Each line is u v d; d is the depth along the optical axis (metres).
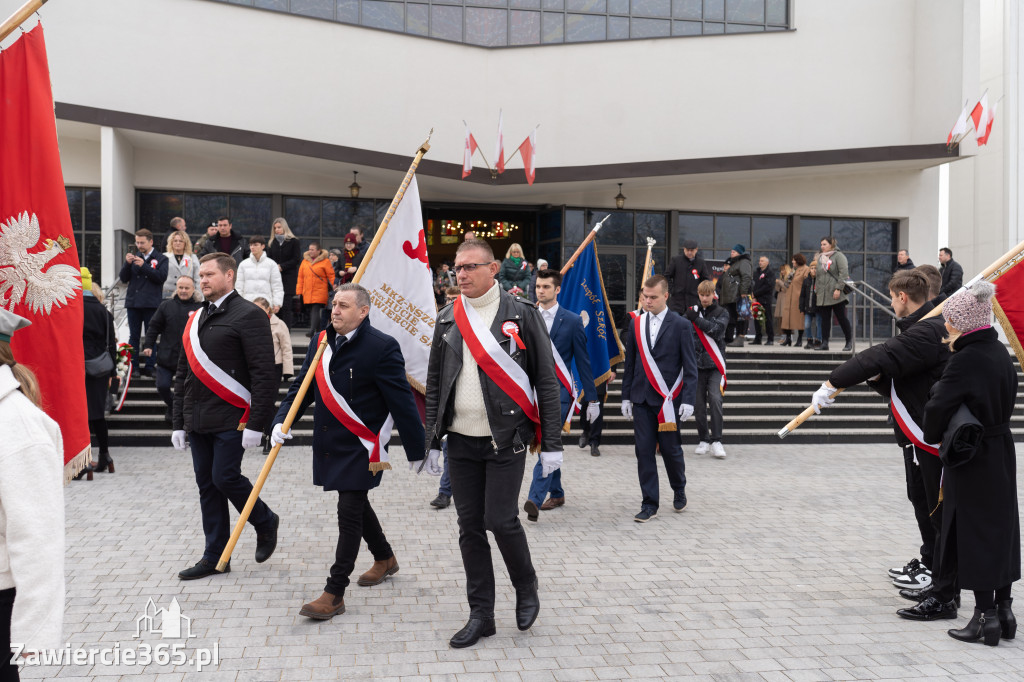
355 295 4.42
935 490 4.48
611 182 17.14
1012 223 18.88
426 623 4.23
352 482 4.29
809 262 18.86
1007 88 18.92
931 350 4.41
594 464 9.09
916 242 18.98
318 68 15.33
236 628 4.10
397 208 5.40
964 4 16.80
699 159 16.81
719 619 4.38
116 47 14.11
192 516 6.30
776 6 17.98
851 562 5.46
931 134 17.41
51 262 3.58
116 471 8.04
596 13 17.36
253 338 4.83
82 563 5.09
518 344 4.02
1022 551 5.48
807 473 8.73
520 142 16.66
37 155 3.60
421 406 5.45
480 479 4.11
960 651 3.99
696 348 9.84
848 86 17.48
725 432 10.84
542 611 4.46
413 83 16.02
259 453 9.29
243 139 14.78
